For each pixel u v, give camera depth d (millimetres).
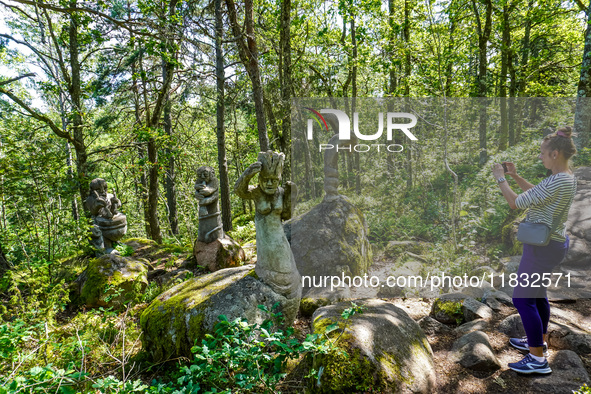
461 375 2584
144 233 16531
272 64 9438
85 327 3641
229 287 3113
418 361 2508
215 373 2209
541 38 10875
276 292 3105
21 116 8445
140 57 9242
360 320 2646
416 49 8875
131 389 1992
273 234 3137
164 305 3213
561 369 2506
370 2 8734
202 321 2895
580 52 10398
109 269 5309
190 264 6488
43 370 1951
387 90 9867
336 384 2193
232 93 8930
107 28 7770
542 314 2615
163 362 2912
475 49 8867
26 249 6078
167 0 7902
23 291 4758
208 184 6199
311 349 2252
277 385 2568
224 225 9625
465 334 2973
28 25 10805
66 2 7602
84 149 8891
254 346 2225
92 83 9461
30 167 5789
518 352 2793
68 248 6898
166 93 9359
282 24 6965
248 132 12938
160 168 10180
